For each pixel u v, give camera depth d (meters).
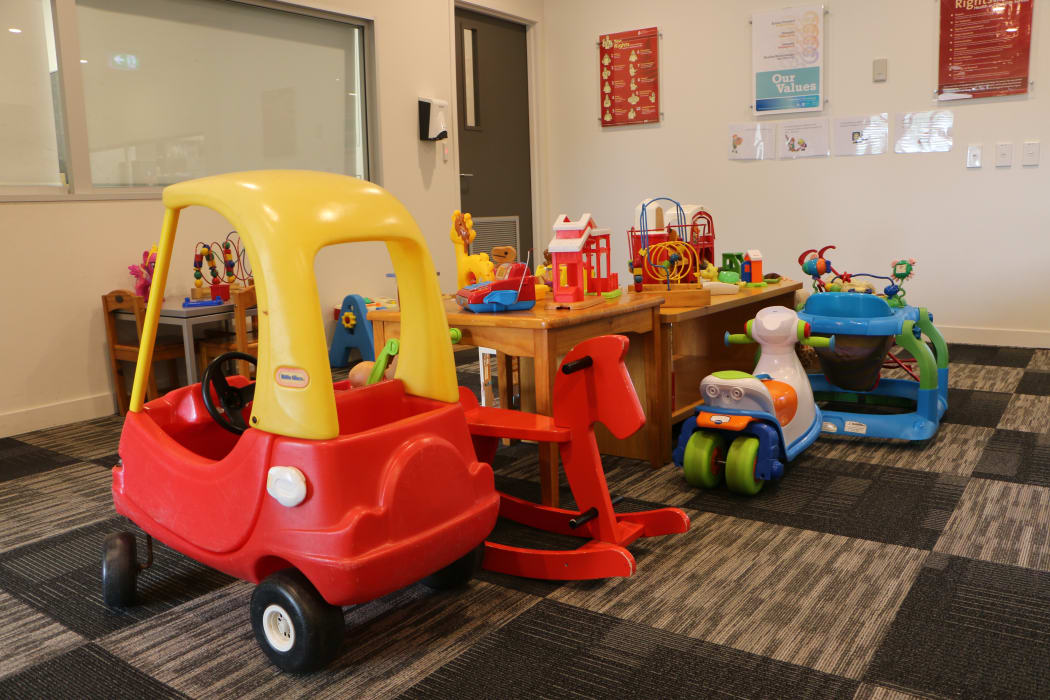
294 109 4.11
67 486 2.46
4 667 1.46
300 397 1.32
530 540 1.92
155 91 3.52
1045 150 4.02
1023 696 1.27
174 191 1.47
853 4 4.39
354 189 1.45
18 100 3.06
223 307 3.21
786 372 2.48
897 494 2.16
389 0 4.40
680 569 1.75
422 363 1.60
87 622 1.62
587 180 5.44
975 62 4.12
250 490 1.38
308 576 1.33
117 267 3.37
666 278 2.62
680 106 5.01
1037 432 2.66
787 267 4.80
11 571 1.87
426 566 1.43
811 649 1.42
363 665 1.42
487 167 5.25
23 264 3.08
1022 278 4.16
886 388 2.98
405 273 1.58
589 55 5.29
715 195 4.98
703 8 4.84
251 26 3.87
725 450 2.30
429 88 4.68
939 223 4.33
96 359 3.32
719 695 1.30
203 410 1.72
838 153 4.55
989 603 1.56
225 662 1.45
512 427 1.84
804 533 1.93
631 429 1.67
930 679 1.32
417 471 1.41
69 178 3.21
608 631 1.50
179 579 1.80
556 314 2.07
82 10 3.23
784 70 4.62
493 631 1.52
